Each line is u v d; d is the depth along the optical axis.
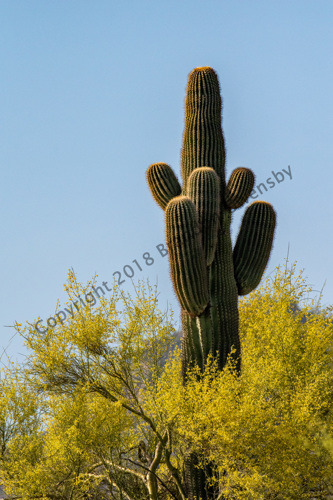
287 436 6.11
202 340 7.47
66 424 7.34
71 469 7.27
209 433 6.11
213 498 6.79
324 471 6.24
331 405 7.15
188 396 6.45
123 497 7.62
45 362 7.36
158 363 7.83
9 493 7.21
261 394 6.66
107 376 7.81
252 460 6.08
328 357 7.82
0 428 7.46
